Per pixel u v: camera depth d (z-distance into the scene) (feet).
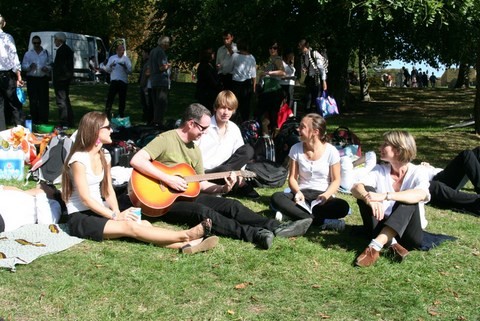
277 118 35.04
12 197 17.58
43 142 25.39
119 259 15.53
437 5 40.45
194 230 16.22
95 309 12.81
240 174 19.44
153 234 16.42
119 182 21.18
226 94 22.34
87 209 17.29
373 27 54.13
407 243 17.08
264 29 54.85
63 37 40.24
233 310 13.03
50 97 61.41
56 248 15.90
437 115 59.93
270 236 16.71
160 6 74.38
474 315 13.52
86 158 16.96
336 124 50.62
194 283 14.37
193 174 18.95
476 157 22.93
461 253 17.51
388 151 17.01
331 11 51.03
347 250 17.11
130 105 59.98
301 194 19.01
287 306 13.43
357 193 16.55
